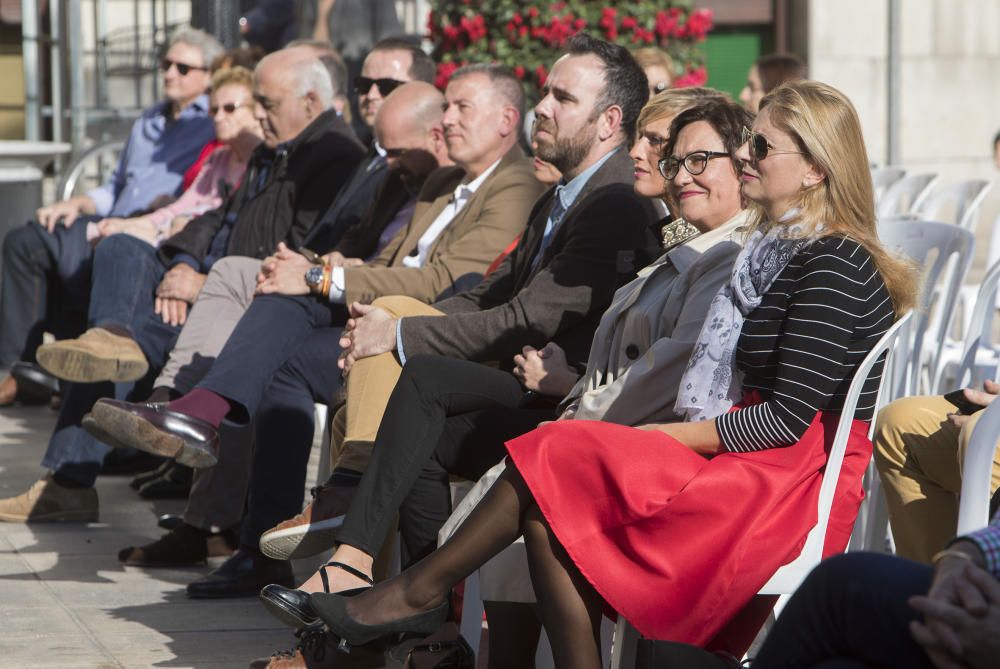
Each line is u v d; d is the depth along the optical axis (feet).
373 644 27.89
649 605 24.48
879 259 26.68
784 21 94.79
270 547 32.42
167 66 63.98
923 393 46.50
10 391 66.44
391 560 33.27
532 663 28.09
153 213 58.23
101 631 34.65
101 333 45.55
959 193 54.80
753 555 24.79
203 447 36.88
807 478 25.76
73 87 96.07
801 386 25.41
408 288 38.99
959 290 41.65
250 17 83.15
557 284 33.53
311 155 47.65
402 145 44.39
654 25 67.77
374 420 32.83
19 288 61.57
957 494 29.76
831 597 20.38
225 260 41.34
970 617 18.74
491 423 30.30
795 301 25.81
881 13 91.61
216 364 37.55
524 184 40.01
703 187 29.96
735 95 96.07
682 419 27.73
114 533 45.44
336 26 77.25
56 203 63.52
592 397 28.53
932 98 92.32
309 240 46.78
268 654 32.96
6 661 32.09
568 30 66.23
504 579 27.40
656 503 24.72
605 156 35.32
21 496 46.75
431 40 70.44
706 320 26.96
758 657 21.36
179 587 39.04
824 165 26.43
